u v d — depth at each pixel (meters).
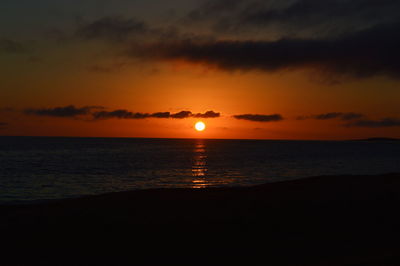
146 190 19.53
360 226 12.36
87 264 9.51
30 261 9.73
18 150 101.31
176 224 12.89
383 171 52.28
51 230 12.37
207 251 10.38
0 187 33.12
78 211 14.82
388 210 14.10
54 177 41.47
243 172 49.34
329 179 20.89
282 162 67.69
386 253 9.41
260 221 13.14
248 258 9.74
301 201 15.70
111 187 34.47
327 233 11.73
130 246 10.84
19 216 14.31
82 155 84.25
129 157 79.00
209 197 17.23
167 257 9.95
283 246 10.61
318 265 8.85
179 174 46.28
